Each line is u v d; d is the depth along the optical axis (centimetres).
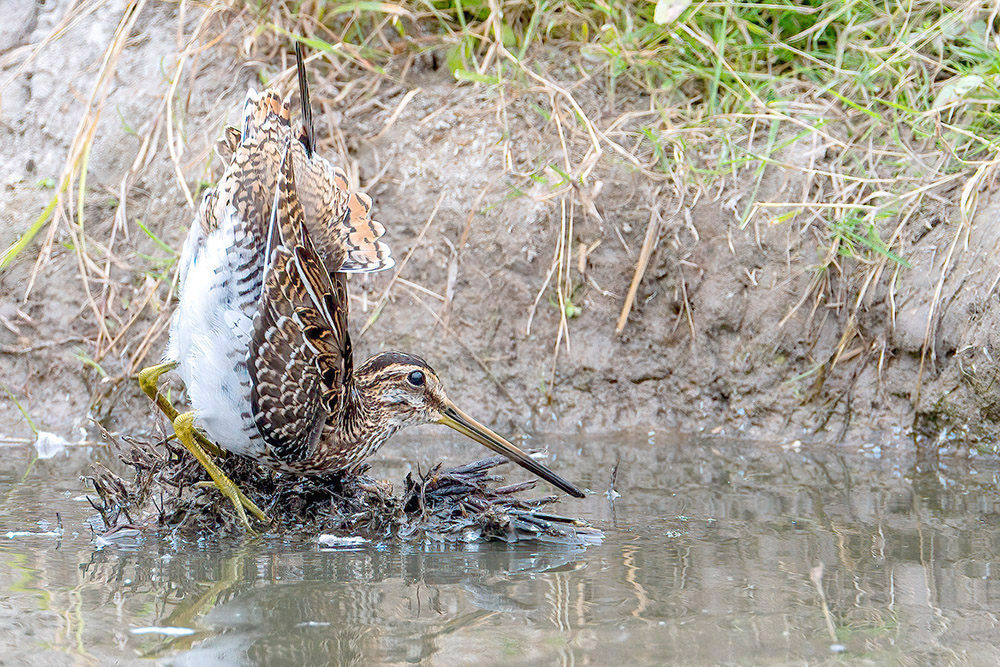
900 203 1090
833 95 1182
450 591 642
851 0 1162
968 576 665
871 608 607
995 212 1048
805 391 1098
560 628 577
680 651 543
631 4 1259
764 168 1138
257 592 638
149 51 1262
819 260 1102
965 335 1018
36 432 1082
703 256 1133
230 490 788
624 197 1152
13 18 1296
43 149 1229
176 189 1188
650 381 1143
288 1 1266
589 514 823
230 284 739
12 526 779
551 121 1195
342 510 815
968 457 1020
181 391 1131
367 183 1181
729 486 908
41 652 538
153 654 537
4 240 1178
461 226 1162
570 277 1146
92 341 1155
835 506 842
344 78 1245
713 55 1229
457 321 1152
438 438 1080
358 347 1147
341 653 539
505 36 1248
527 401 1140
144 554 721
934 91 1159
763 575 670
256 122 748
